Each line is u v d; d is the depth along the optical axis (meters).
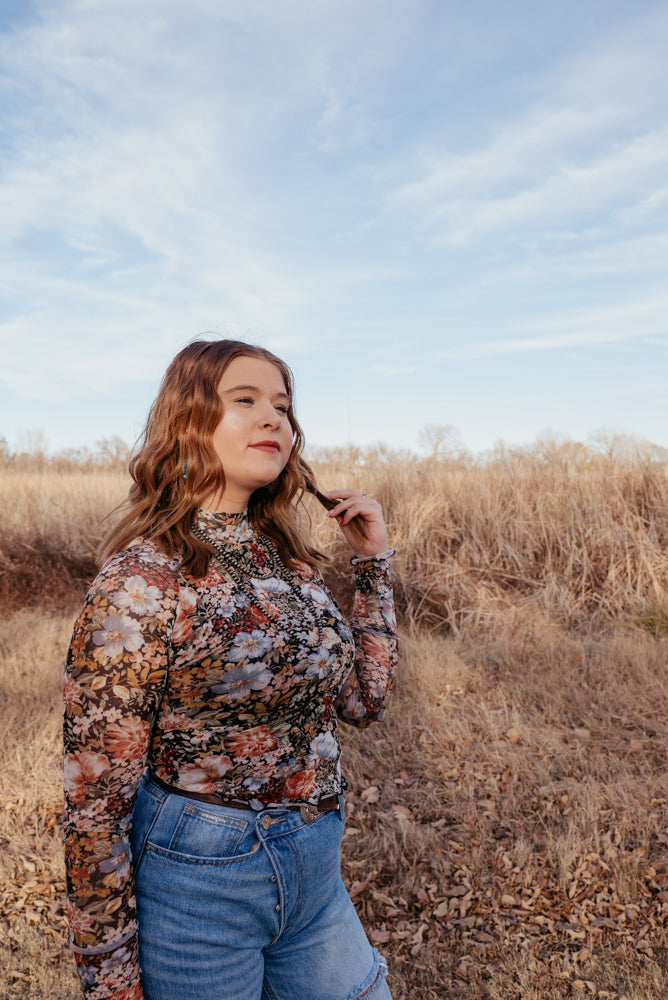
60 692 5.04
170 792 1.17
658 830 3.31
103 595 1.06
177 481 1.28
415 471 9.03
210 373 1.28
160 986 1.15
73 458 13.71
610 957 2.64
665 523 7.36
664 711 4.55
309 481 1.59
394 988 2.57
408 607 6.82
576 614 6.54
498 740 4.29
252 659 1.14
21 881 3.12
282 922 1.21
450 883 3.09
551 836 3.30
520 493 7.97
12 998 2.50
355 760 4.14
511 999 2.50
